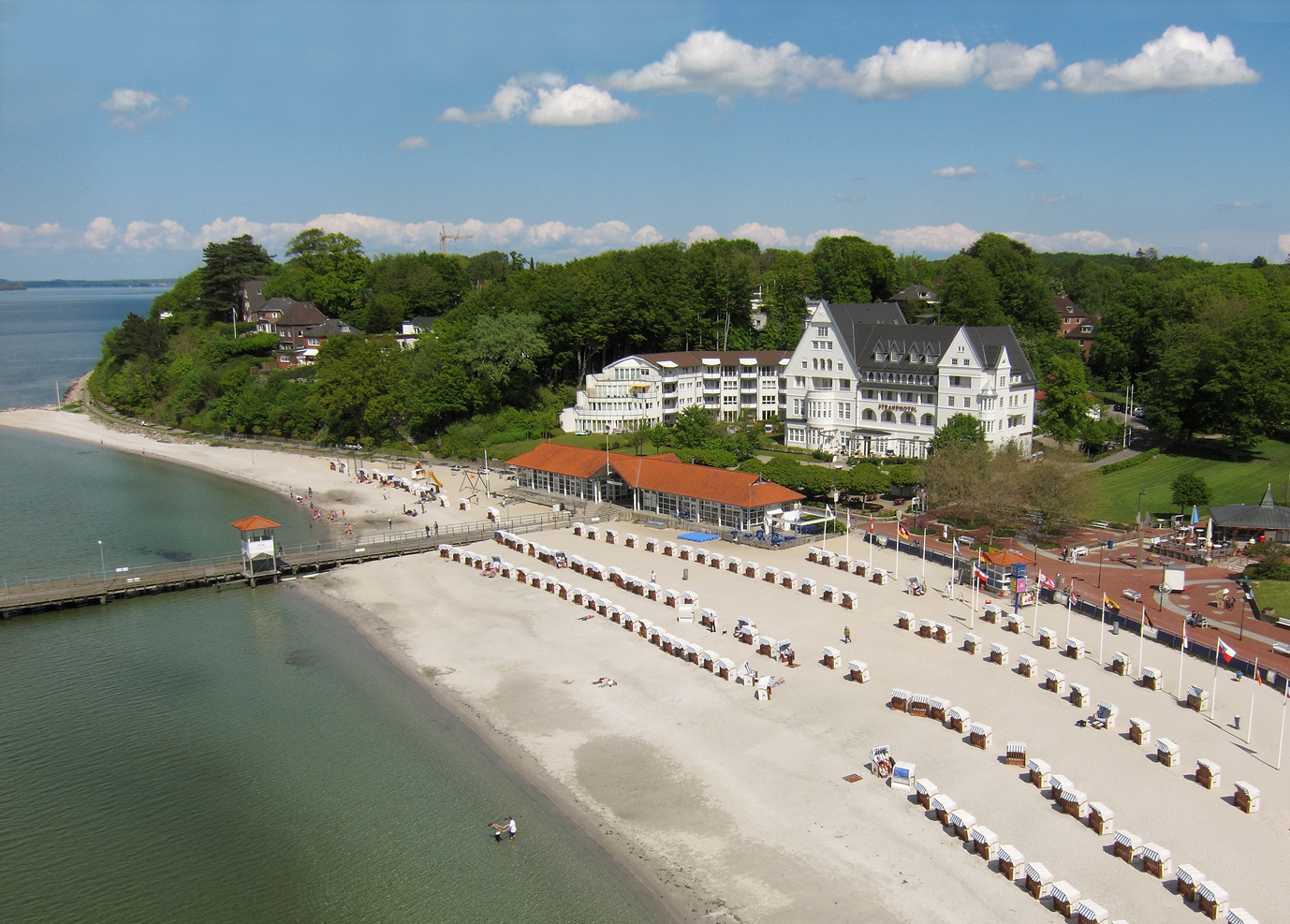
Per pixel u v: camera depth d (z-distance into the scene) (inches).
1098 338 6678.2
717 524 3831.2
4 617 2957.7
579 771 1929.1
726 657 2456.9
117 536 3969.0
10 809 1835.6
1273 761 1867.6
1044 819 1685.5
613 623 2770.7
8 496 4788.4
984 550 3358.8
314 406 6378.0
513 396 6323.8
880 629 2647.6
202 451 6205.7
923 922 1437.0
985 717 2084.2
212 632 2817.4
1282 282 7308.1
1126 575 3112.7
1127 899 1461.6
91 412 7844.5
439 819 1770.4
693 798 1813.5
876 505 4170.8
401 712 2223.2
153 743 2095.2
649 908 1501.0
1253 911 1422.2
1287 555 3184.1
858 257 7815.0
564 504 4335.6
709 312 7204.7
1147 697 2160.4
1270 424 4785.9
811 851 1628.9
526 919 1483.8
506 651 2588.6
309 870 1626.5
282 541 3816.4
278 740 2100.1
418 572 3390.7
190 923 1494.8
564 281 6939.0
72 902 1549.0
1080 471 3828.7
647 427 5398.6
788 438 5565.9
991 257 7347.4
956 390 4773.6
